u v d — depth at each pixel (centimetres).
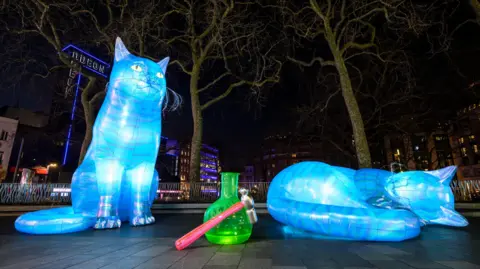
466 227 630
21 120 3769
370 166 1121
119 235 522
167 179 4538
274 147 7788
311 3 1329
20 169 3500
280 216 607
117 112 575
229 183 469
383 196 566
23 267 308
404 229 459
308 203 550
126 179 631
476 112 4462
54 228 526
